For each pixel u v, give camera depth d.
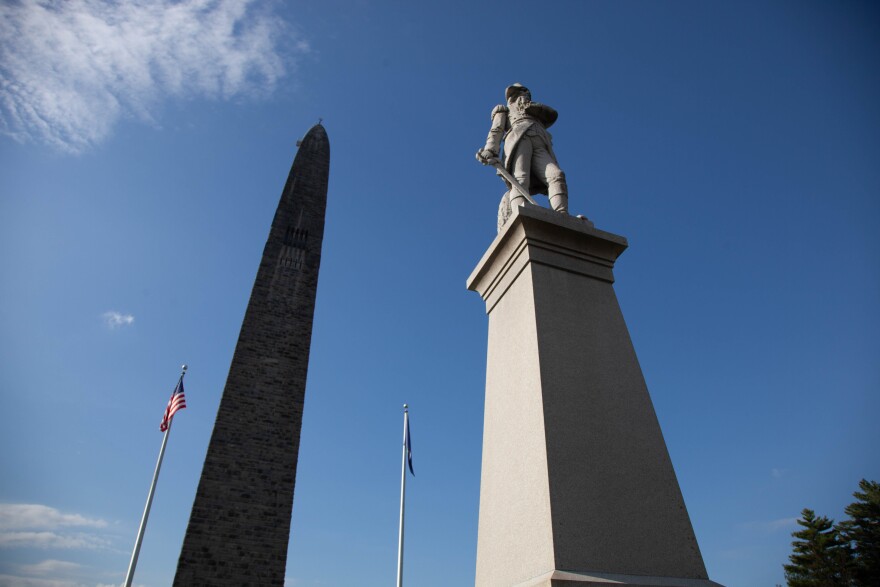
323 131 59.19
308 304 44.09
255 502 33.34
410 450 29.66
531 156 5.83
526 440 3.88
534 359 4.13
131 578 24.88
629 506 3.54
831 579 30.36
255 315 41.75
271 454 35.62
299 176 53.47
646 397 4.21
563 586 2.96
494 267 5.27
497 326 5.01
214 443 34.72
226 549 31.06
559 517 3.33
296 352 41.06
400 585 26.34
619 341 4.50
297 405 38.47
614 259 5.00
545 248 4.78
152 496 26.77
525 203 5.25
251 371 38.81
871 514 31.14
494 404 4.61
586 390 4.05
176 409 28.05
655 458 3.88
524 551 3.48
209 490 32.75
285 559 32.06
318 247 48.25
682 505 3.69
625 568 3.27
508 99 6.45
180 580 29.23
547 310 4.41
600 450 3.75
